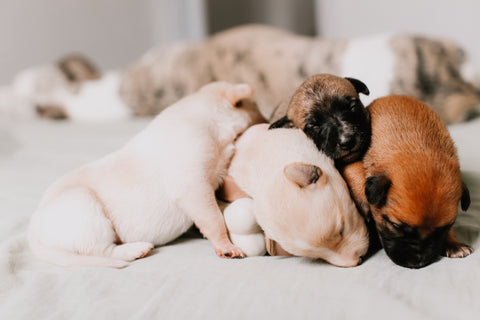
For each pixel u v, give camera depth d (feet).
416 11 3.58
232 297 1.09
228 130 1.44
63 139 2.66
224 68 2.91
